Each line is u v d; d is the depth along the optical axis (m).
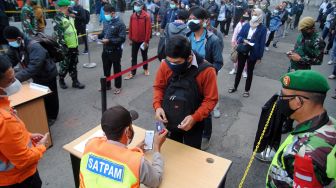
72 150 2.20
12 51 3.47
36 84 3.53
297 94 1.23
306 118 1.26
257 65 7.24
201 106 2.22
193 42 3.40
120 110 1.59
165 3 10.31
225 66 7.06
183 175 1.95
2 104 1.79
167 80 2.33
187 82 2.17
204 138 3.66
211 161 2.11
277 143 3.16
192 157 2.14
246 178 3.14
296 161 1.13
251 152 3.62
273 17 8.67
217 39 3.30
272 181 1.32
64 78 5.79
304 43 3.72
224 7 10.49
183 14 4.18
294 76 1.24
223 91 5.51
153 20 10.76
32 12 5.77
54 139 3.75
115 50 4.89
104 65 5.07
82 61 7.05
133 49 5.86
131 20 5.66
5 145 1.67
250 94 5.41
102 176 1.52
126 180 1.47
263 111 2.87
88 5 9.62
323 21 13.04
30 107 3.23
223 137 3.94
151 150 2.17
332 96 5.41
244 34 4.79
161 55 3.87
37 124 3.36
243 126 4.25
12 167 1.85
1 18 6.09
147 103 4.91
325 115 1.23
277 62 7.58
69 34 4.95
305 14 20.34
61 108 4.62
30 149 1.85
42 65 3.56
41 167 3.21
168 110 2.23
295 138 1.24
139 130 2.50
